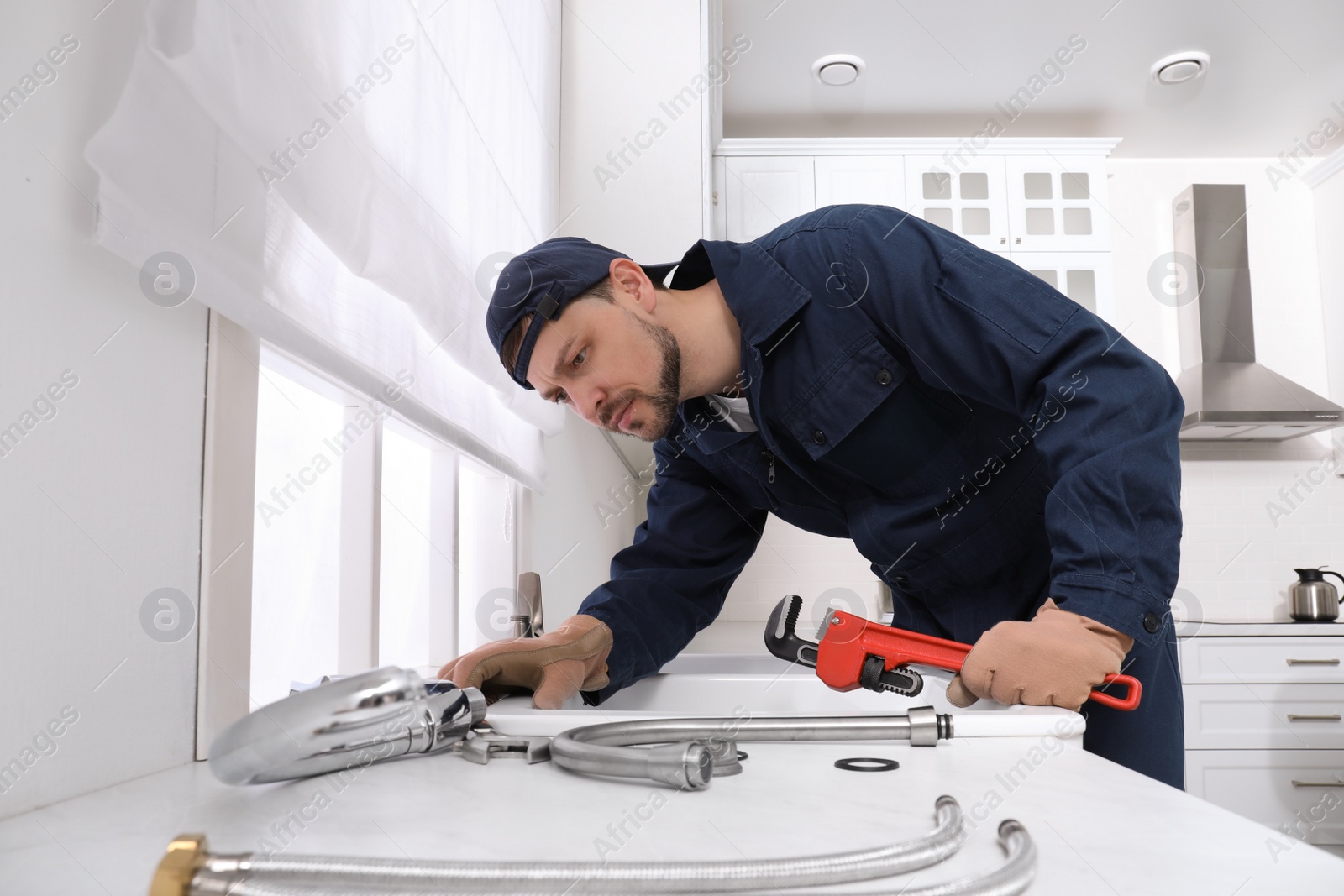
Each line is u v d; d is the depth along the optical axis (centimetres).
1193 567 343
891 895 26
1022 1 264
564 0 194
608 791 44
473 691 59
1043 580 103
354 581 99
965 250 91
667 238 198
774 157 309
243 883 27
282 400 131
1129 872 29
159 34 48
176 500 56
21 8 44
